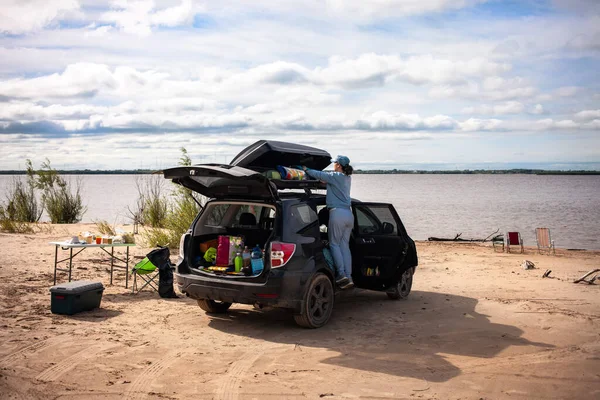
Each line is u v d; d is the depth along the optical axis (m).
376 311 8.12
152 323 7.07
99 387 4.78
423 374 5.30
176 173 6.88
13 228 16.38
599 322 7.47
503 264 13.90
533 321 7.53
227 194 7.25
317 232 7.20
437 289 10.10
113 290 9.09
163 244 13.80
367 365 5.55
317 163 8.62
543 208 52.81
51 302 7.36
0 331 6.36
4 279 9.25
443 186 157.75
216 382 4.97
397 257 8.67
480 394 4.79
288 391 4.78
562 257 16.08
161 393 4.68
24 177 20.94
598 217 40.41
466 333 6.87
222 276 6.74
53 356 5.57
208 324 7.13
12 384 4.78
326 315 7.17
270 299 6.49
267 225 7.58
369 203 8.55
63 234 15.81
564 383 5.10
